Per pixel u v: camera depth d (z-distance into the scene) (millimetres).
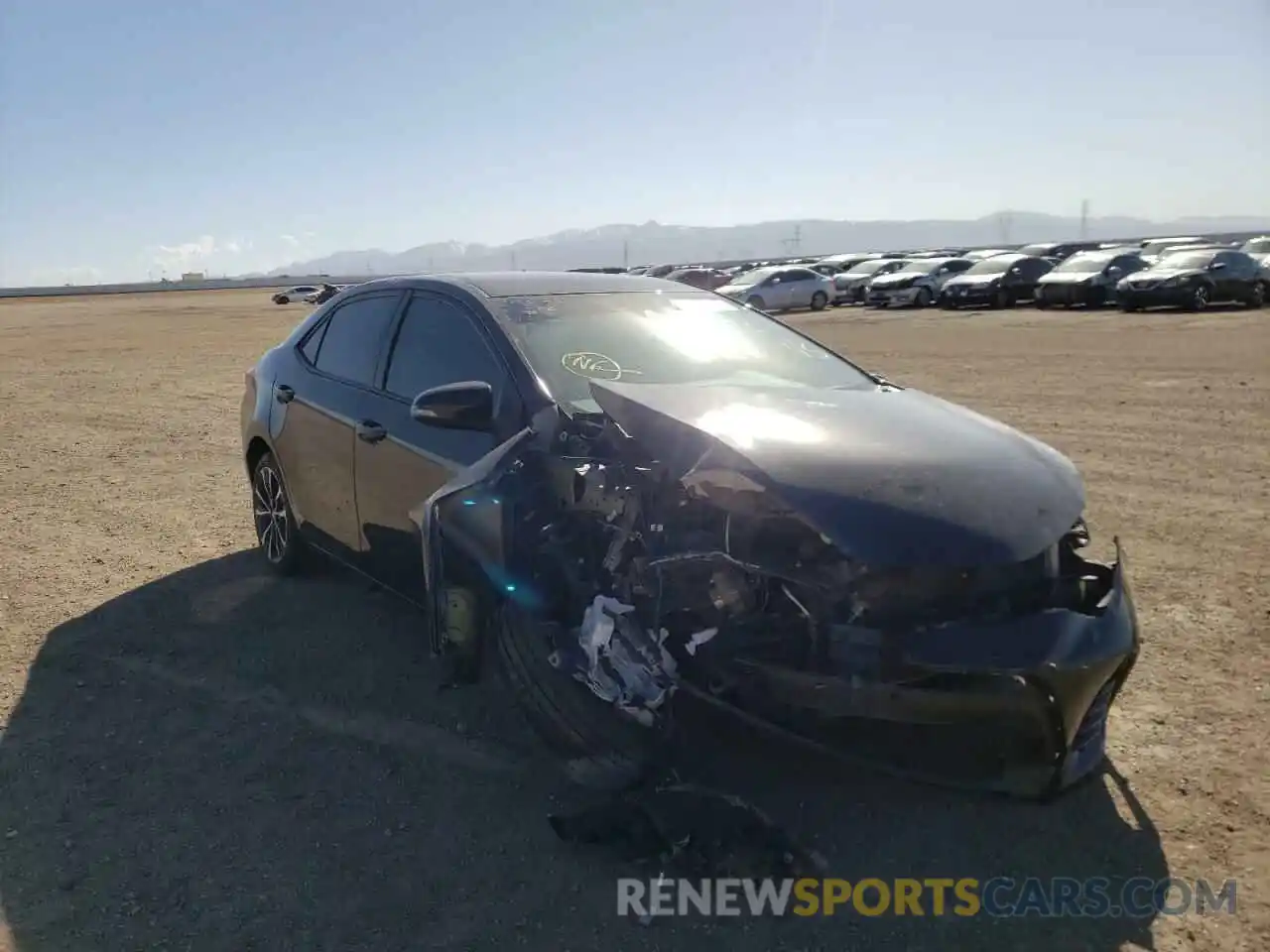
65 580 5703
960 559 2850
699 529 3246
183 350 22984
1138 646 3146
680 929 2777
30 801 3402
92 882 2973
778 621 3031
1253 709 3895
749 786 3205
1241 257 25469
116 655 4602
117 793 3447
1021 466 3307
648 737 3051
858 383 4457
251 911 2838
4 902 2877
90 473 8703
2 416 12312
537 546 3369
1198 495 7098
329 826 3246
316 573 5629
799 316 30562
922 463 3170
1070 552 3408
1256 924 2750
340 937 2736
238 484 8117
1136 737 3715
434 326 4469
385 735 3826
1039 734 2908
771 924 2799
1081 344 17828
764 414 3445
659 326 4461
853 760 2926
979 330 21938
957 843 3152
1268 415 10164
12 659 4578
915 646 2838
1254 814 3229
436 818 3283
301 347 5504
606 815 3094
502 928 2773
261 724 3924
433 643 3588
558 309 4367
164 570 5836
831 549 2945
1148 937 2723
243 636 4793
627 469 3328
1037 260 30734
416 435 4125
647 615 3123
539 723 3248
